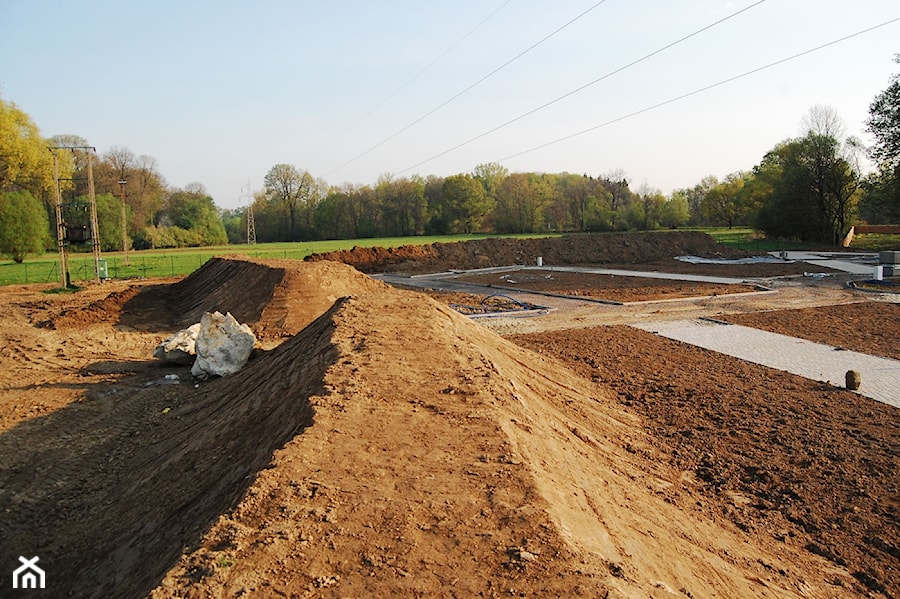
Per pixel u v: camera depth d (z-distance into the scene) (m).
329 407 7.85
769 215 62.28
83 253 64.62
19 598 6.61
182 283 30.62
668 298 27.28
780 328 20.27
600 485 7.41
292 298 20.88
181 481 8.11
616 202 94.56
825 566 6.91
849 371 13.24
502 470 6.34
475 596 4.49
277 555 4.93
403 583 4.63
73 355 17.53
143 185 77.00
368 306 14.05
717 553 6.70
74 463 10.15
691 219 102.31
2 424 11.87
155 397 13.50
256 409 9.53
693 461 9.82
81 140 75.56
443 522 5.40
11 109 45.59
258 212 94.62
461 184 87.50
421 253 46.78
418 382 9.00
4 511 8.60
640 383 14.08
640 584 4.82
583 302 26.83
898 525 7.75
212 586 4.56
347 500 5.75
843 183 57.78
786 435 10.73
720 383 13.94
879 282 30.36
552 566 4.78
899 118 48.88
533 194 88.75
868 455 9.80
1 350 17.98
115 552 6.97
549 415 9.66
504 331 20.58
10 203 48.41
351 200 93.81
